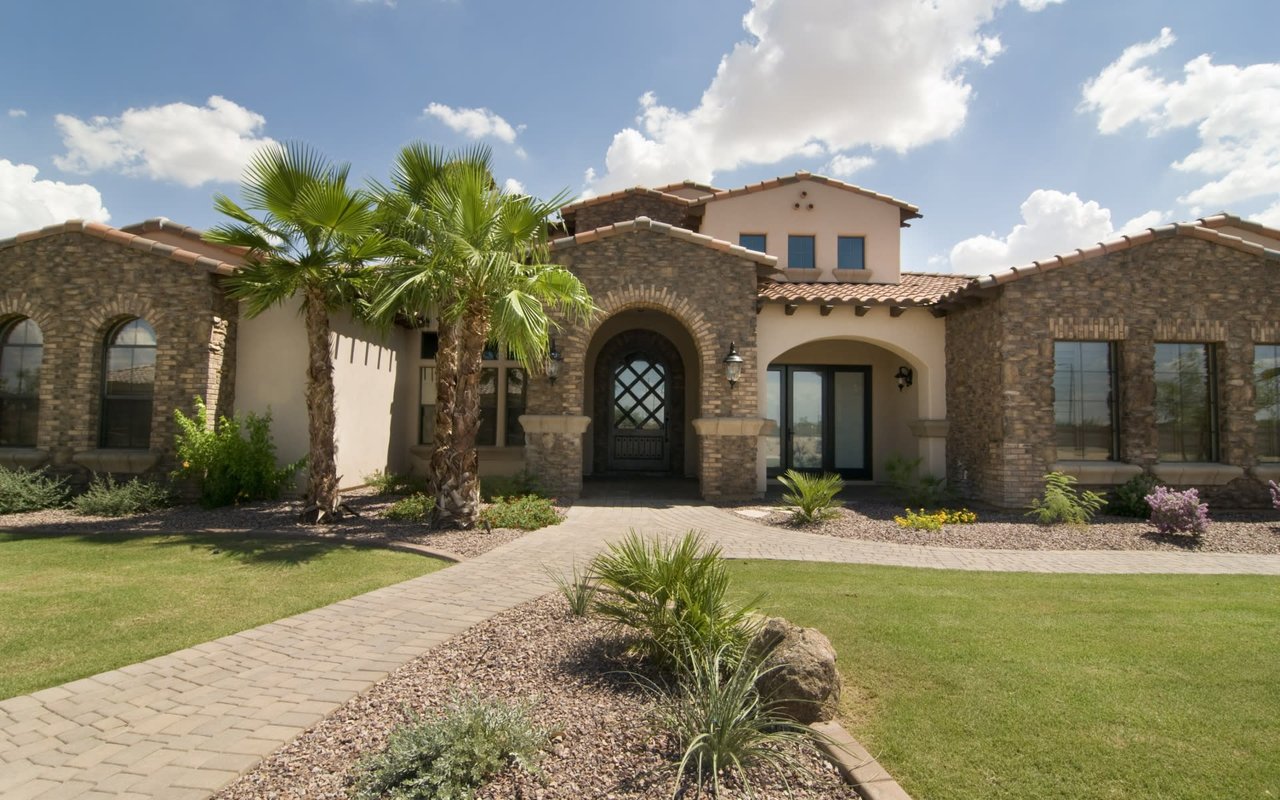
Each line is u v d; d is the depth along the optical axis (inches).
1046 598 272.4
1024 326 513.3
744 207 712.4
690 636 182.7
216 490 486.3
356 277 451.5
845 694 176.9
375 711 169.5
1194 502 417.4
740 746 137.9
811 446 719.7
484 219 391.9
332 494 436.8
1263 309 524.1
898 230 709.9
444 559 346.3
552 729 152.9
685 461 740.7
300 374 546.9
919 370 621.9
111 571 315.6
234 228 408.5
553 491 565.3
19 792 135.3
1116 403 525.0
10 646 218.5
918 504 543.5
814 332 612.1
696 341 584.1
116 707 174.2
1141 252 522.0
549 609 249.8
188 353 517.3
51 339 526.0
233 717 167.8
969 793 132.3
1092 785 134.8
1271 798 130.6
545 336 422.6
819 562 346.0
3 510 467.8
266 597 275.0
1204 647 211.8
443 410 445.7
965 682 183.5
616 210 745.0
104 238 524.7
